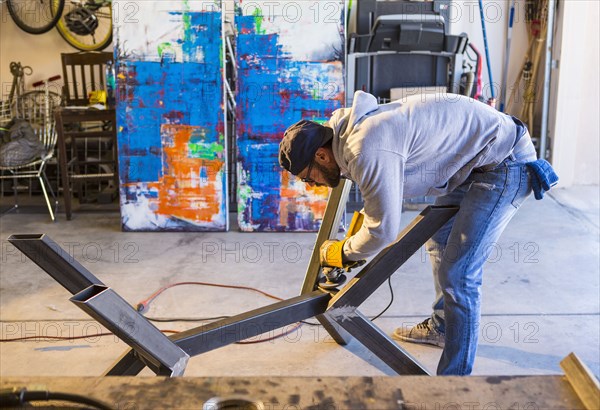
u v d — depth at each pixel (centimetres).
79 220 516
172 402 104
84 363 287
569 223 487
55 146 582
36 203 572
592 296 352
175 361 141
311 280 253
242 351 296
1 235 479
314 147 197
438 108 209
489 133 216
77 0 626
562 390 106
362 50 527
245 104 461
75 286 152
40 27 627
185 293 365
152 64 459
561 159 588
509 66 612
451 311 233
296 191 473
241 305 348
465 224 229
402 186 200
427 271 393
